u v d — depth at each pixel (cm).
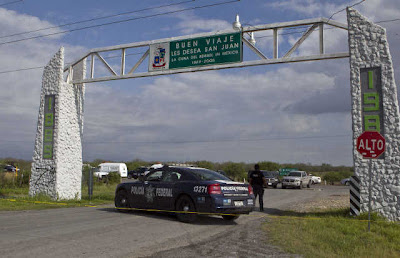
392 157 1176
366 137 983
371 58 1235
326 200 1986
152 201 1116
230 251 687
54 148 1728
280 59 1398
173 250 682
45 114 1770
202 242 764
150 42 1638
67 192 1767
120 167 4631
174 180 1084
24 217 1073
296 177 3844
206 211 973
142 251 665
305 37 1377
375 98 1215
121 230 866
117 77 1700
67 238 753
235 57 1466
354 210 1205
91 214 1162
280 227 972
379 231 945
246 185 1057
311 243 773
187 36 1566
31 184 1753
